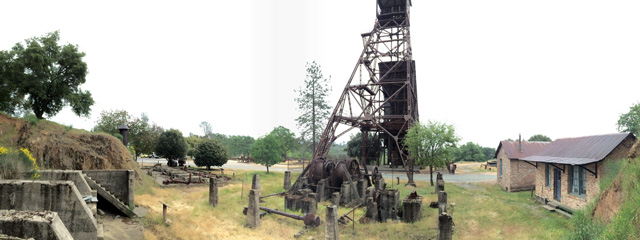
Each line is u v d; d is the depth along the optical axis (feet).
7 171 47.67
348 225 70.23
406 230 65.16
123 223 53.26
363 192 105.29
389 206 78.28
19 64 88.48
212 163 153.38
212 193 76.64
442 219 47.83
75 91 104.42
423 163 120.06
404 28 174.60
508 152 102.53
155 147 159.12
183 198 82.38
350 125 173.27
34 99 97.40
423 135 119.85
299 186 102.53
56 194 39.27
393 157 187.42
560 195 69.51
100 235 41.83
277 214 75.31
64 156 77.66
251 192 65.10
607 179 48.83
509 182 100.53
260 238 57.41
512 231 56.75
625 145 54.19
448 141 118.73
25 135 75.77
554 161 65.26
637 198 29.37
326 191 102.58
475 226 62.90
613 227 30.09
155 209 65.21
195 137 276.41
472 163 252.21
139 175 87.71
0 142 69.62
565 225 54.08
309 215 67.15
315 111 243.40
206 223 61.46
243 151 368.07
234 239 55.11
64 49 99.66
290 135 248.93
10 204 38.06
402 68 180.34
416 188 114.93
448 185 117.50
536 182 81.00
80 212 40.01
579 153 61.77
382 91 188.24
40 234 27.61
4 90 88.43
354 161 115.55
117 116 152.76
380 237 61.93
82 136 85.35
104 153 84.07
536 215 63.67
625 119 122.83
